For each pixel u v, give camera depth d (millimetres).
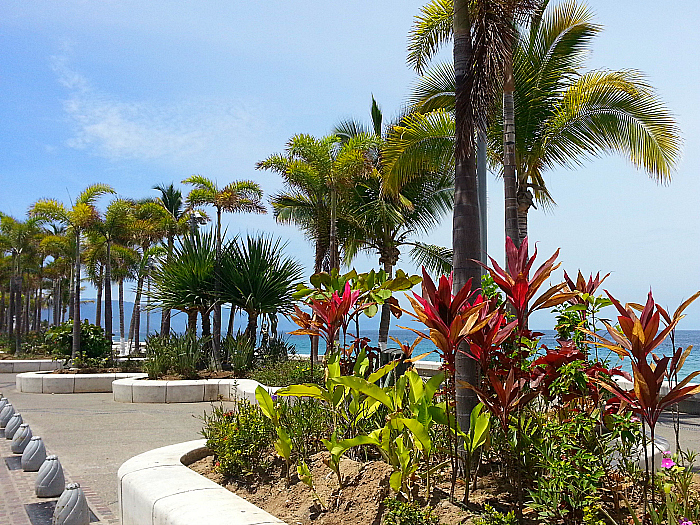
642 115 11312
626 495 3908
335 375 5023
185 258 19266
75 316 22719
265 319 19406
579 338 4957
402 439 3980
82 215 24797
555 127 12078
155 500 4320
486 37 5473
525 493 3955
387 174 13414
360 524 3994
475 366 4492
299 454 5340
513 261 4371
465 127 5141
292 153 17531
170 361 17062
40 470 6969
